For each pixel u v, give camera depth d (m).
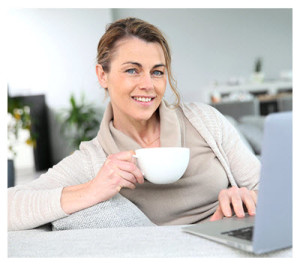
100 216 0.82
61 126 5.86
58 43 5.81
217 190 1.09
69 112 5.38
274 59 6.70
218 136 1.14
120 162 0.83
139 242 0.60
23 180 5.09
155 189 1.06
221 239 0.57
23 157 5.90
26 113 5.37
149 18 6.16
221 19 6.48
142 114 1.02
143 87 0.98
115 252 0.55
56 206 0.81
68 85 5.86
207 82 6.48
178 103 1.17
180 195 1.06
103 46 1.04
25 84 5.90
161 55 1.01
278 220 0.50
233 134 1.19
